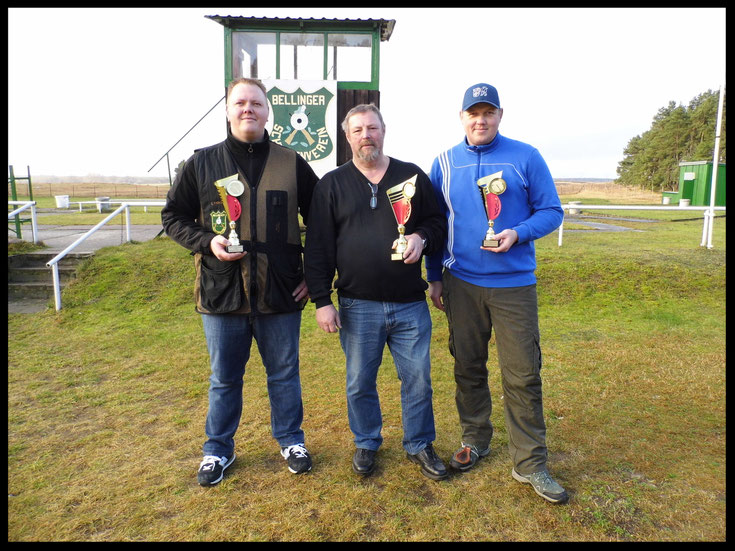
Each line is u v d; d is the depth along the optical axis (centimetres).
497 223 267
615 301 611
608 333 522
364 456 283
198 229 274
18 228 883
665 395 376
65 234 1016
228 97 271
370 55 898
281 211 276
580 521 241
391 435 328
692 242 867
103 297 662
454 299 283
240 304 271
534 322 266
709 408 354
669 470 281
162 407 378
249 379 427
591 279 663
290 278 281
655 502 254
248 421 351
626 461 291
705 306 590
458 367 288
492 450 308
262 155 278
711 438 314
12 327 582
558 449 305
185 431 340
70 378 436
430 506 254
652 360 446
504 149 269
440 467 277
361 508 253
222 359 279
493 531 236
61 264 767
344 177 274
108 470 291
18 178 1094
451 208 280
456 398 298
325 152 894
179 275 708
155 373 446
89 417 362
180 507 255
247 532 236
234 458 299
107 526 241
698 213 1602
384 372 438
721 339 496
